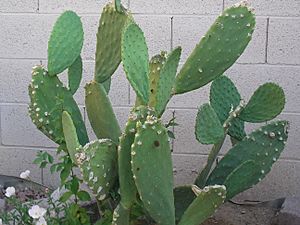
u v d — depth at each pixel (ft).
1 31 7.26
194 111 7.17
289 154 7.14
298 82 6.99
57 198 6.15
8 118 7.48
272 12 6.87
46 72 5.36
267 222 6.26
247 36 5.02
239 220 6.22
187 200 5.56
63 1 7.11
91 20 7.10
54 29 5.31
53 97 5.39
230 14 4.96
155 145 4.42
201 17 6.96
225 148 7.17
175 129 7.24
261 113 5.44
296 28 6.88
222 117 5.72
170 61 4.67
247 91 7.07
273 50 6.95
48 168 7.56
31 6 7.16
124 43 4.43
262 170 5.57
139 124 4.33
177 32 7.02
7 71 7.36
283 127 5.58
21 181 7.47
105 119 5.16
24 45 7.27
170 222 4.76
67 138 4.66
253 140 5.58
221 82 5.72
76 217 5.42
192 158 7.29
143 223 5.48
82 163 4.43
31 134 7.51
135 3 7.01
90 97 5.12
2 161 7.62
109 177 4.74
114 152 4.69
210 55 5.00
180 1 6.95
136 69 4.52
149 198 4.58
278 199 6.68
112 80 7.20
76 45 5.39
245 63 7.00
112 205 5.33
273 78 7.02
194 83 5.06
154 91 4.89
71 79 5.60
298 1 6.82
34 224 5.39
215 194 4.60
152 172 4.50
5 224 5.65
